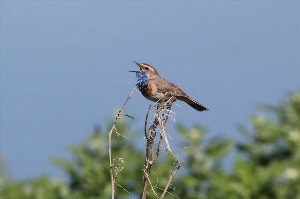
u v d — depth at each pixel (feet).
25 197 42.47
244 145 44.04
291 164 41.96
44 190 42.80
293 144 43.14
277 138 43.60
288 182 40.88
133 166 42.88
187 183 41.52
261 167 42.96
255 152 43.75
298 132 43.37
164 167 41.70
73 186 43.68
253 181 40.55
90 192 43.09
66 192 43.21
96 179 43.16
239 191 40.70
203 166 42.93
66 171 43.60
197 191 41.96
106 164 43.39
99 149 43.83
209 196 41.39
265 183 40.57
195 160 43.09
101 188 42.93
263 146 43.75
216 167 43.24
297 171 41.09
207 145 43.55
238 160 41.45
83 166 43.39
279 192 40.78
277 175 40.70
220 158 43.16
